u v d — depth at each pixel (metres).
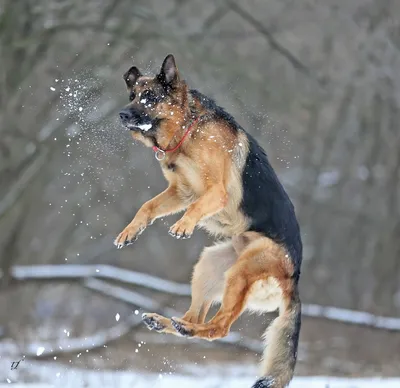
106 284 15.87
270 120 20.16
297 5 22.94
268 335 8.36
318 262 25.47
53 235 23.30
